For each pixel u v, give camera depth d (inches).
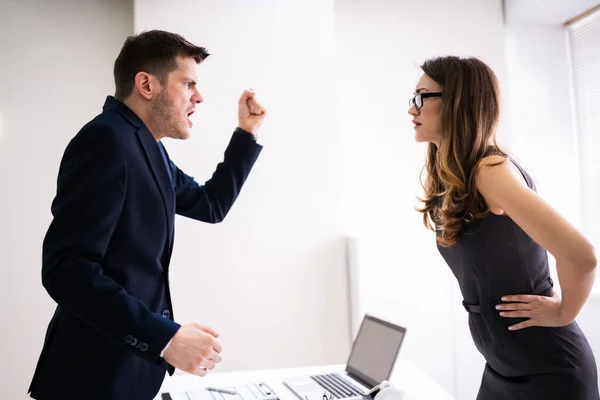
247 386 71.7
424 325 116.6
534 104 138.6
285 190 120.3
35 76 118.1
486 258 52.9
